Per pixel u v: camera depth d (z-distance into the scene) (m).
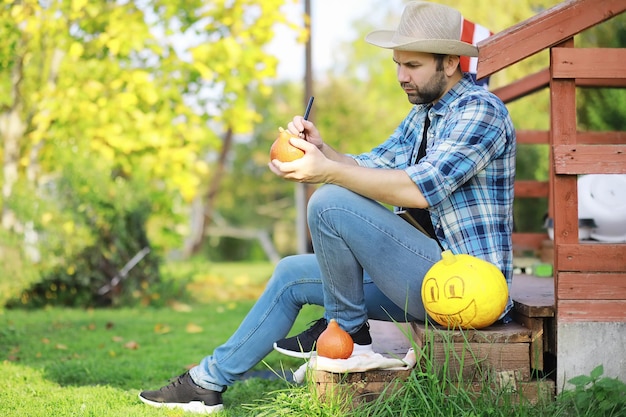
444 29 3.26
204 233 21.70
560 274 3.17
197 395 3.46
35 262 7.82
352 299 3.23
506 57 3.20
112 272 7.71
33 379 4.20
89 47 8.32
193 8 8.38
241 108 9.00
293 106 24.14
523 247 5.76
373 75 19.69
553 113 3.22
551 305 3.18
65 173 7.77
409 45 3.15
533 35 3.21
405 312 3.28
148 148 8.45
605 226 4.29
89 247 7.69
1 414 3.42
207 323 6.41
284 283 3.39
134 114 8.12
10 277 7.60
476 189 3.21
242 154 25.06
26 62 8.95
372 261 3.13
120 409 3.51
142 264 7.87
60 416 3.39
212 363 3.45
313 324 3.38
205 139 9.55
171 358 4.82
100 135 8.16
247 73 8.49
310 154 3.05
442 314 3.05
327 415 3.00
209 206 21.58
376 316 3.49
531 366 3.15
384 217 3.11
